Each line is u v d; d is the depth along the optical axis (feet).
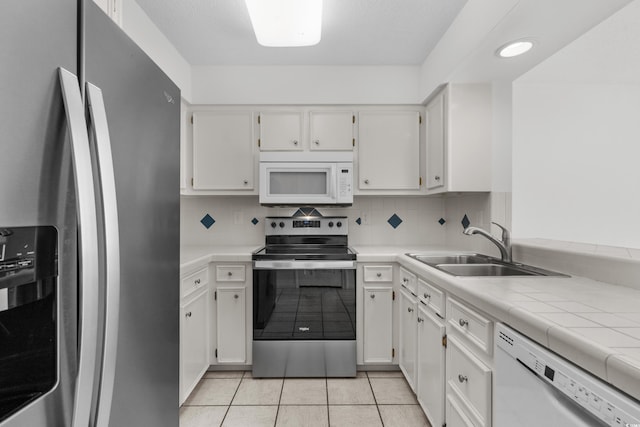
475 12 5.19
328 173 7.66
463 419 3.99
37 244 1.74
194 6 5.74
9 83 1.59
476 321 3.78
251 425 5.51
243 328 7.18
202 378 7.06
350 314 7.10
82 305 1.86
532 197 7.88
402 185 8.04
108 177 2.09
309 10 4.88
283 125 8.04
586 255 4.43
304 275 7.13
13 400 1.72
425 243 9.00
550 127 7.92
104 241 2.04
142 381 2.80
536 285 4.00
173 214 3.45
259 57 7.61
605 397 2.04
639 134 7.91
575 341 2.31
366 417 5.73
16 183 1.62
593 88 7.95
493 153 6.67
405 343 6.71
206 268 6.96
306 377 7.08
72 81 1.93
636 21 5.63
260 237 8.96
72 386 1.94
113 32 2.37
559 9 4.15
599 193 7.93
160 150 3.13
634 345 2.17
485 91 6.67
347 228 8.80
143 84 2.80
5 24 1.57
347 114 8.05
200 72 7.99
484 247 6.96
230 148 8.04
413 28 6.38
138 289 2.72
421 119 8.07
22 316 1.78
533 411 2.72
